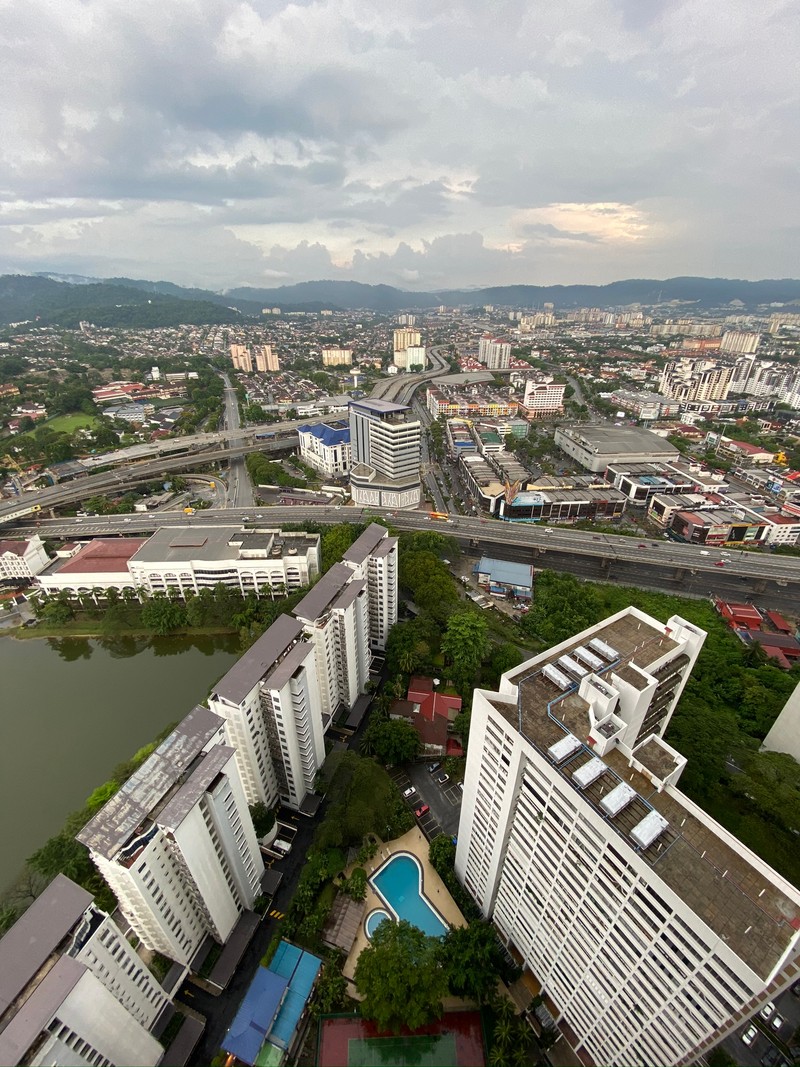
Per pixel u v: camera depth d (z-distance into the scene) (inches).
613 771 3117.6
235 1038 3545.8
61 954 2765.7
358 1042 3740.2
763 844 4864.7
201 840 3609.7
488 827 3917.3
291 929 4330.7
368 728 5974.4
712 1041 2630.4
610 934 3058.6
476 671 6791.3
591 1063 3713.1
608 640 4350.4
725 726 5757.9
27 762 6087.6
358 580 6343.5
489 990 3868.1
